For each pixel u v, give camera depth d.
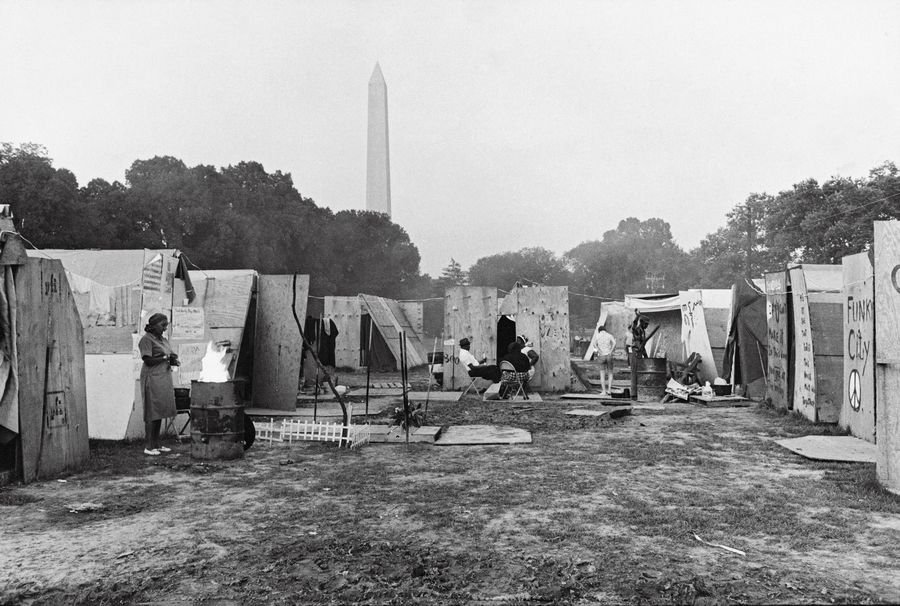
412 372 27.36
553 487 7.06
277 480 7.47
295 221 65.12
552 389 19.38
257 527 5.63
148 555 4.92
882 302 6.86
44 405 7.67
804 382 12.59
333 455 9.07
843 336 11.32
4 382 7.18
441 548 5.07
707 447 9.60
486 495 6.70
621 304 32.41
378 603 4.08
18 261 7.33
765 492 6.80
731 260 60.06
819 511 6.06
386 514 6.02
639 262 80.12
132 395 10.32
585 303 76.25
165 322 9.22
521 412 13.88
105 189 46.88
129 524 5.74
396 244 85.19
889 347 6.80
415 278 87.81
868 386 9.88
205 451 8.59
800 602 4.00
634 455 8.91
